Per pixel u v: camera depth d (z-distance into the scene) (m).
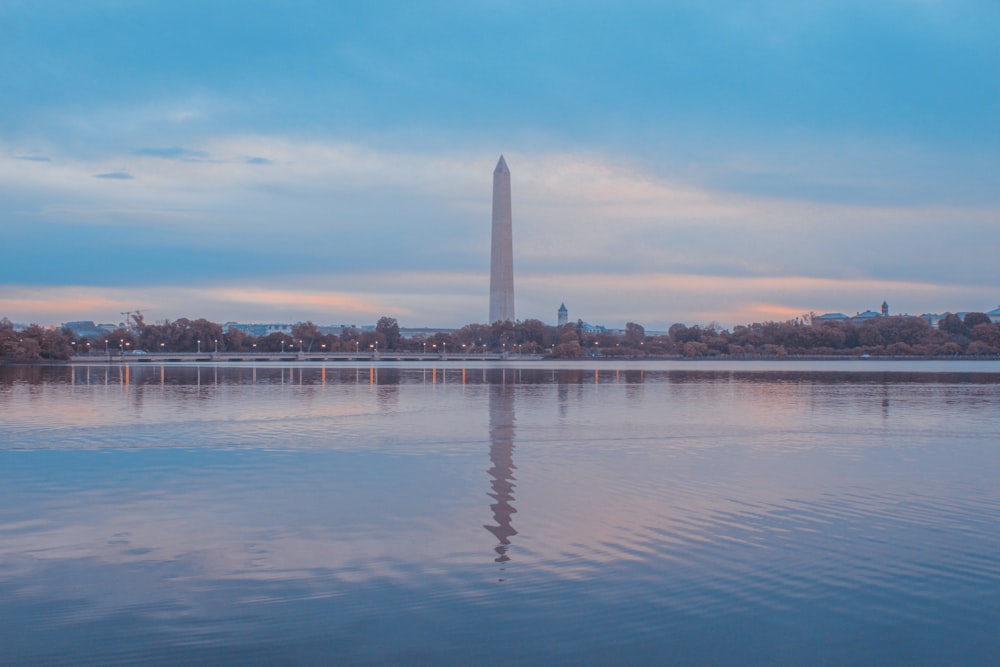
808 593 17.53
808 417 52.84
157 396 71.44
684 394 75.31
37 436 42.25
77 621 16.11
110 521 23.50
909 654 14.82
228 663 14.42
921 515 24.14
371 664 14.41
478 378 109.62
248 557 19.98
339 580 18.31
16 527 22.84
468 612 16.50
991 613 16.50
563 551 20.38
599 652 14.87
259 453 36.22
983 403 64.50
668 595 17.36
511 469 31.97
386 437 41.81
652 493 27.27
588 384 93.44
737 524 23.02
